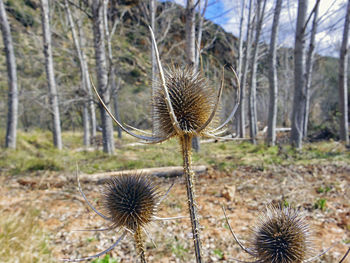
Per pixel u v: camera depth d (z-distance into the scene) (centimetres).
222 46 2372
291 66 3170
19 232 394
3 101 2002
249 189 692
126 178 224
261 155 1195
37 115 2164
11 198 609
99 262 345
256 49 1703
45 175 791
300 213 226
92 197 638
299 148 1224
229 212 552
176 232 474
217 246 428
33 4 2297
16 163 966
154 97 212
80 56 1695
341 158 1069
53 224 492
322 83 3069
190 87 195
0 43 2506
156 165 952
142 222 197
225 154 1259
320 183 727
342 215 524
